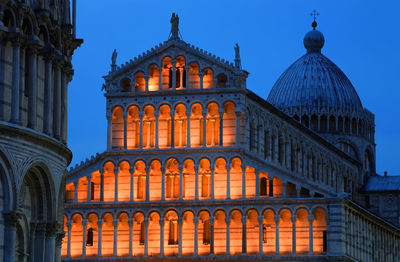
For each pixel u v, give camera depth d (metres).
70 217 152.50
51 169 77.75
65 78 83.62
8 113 71.62
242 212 147.00
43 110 78.31
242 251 146.12
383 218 192.25
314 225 145.12
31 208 77.94
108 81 154.50
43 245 78.12
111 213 151.38
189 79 152.25
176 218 150.25
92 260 150.00
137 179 152.62
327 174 195.62
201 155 149.62
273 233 146.75
